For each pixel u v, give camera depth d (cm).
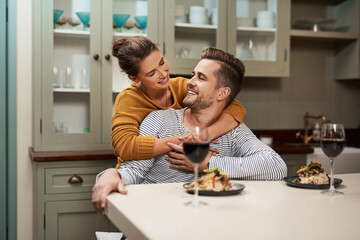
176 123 162
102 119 280
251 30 313
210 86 157
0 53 286
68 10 272
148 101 172
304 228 86
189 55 299
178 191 124
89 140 278
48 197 252
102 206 118
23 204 293
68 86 273
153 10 288
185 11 298
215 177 122
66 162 254
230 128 163
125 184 139
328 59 368
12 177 290
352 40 347
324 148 123
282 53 319
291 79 359
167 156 156
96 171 260
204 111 161
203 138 106
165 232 83
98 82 278
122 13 284
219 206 105
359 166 303
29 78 291
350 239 79
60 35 271
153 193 121
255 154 153
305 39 354
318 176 133
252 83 349
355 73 344
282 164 148
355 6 341
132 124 160
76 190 257
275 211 100
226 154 164
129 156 151
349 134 373
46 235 253
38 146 269
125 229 97
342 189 130
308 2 360
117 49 167
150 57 160
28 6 289
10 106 287
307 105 364
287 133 357
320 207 105
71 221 257
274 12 319
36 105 267
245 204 108
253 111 350
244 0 311
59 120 272
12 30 286
